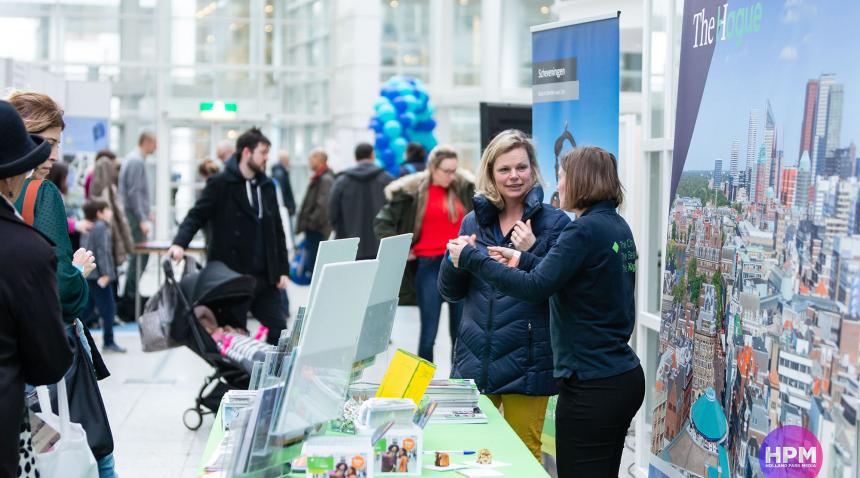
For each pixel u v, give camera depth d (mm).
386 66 22109
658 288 5828
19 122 2973
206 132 21359
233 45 22531
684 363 4320
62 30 21719
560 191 3928
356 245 3701
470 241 4008
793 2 3381
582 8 7477
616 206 3914
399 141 13672
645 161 5859
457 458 3254
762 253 3574
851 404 2947
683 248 4383
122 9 21875
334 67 23078
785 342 3369
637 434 5852
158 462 6195
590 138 5613
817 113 3197
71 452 3426
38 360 2910
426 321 7625
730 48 3902
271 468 2795
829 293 3090
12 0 21562
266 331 7871
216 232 7324
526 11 20406
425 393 3848
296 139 22938
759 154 3619
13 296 2828
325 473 2809
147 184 12023
